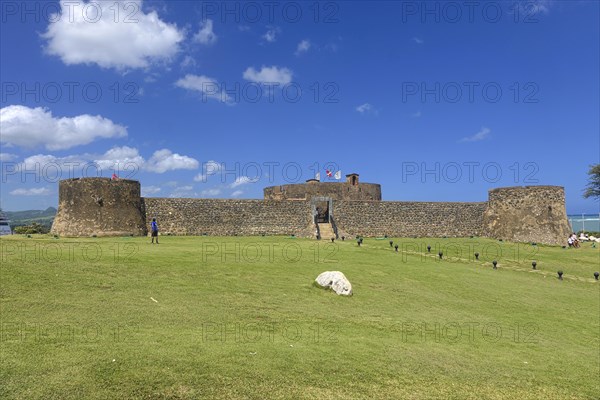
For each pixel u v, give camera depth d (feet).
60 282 44.78
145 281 48.37
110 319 35.24
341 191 184.85
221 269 58.29
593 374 34.37
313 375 27.91
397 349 34.60
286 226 140.46
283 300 46.75
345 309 46.37
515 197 148.87
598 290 71.00
